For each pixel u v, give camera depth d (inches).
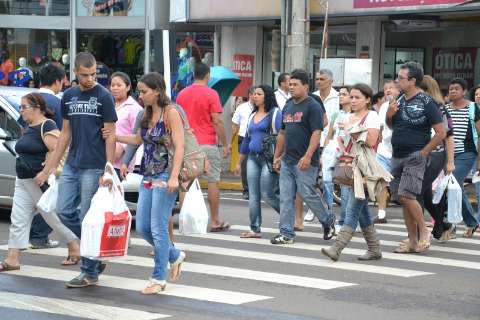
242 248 608.7
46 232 590.6
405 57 1154.0
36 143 503.5
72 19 1346.0
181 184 457.4
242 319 410.6
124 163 522.3
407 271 534.3
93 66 471.5
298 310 429.1
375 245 571.2
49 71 573.6
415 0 943.0
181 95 668.7
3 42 1390.3
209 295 456.8
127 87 585.3
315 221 759.7
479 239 684.1
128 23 1301.7
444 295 470.6
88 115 472.7
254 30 1175.0
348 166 550.6
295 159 619.2
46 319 408.8
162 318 410.0
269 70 1188.5
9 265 514.0
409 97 588.1
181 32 1232.2
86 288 471.5
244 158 713.6
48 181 503.5
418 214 596.4
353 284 491.2
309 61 1091.9
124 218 459.5
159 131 452.1
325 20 986.7
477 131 684.7
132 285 478.6
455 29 1101.1
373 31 1050.1
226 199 944.3
